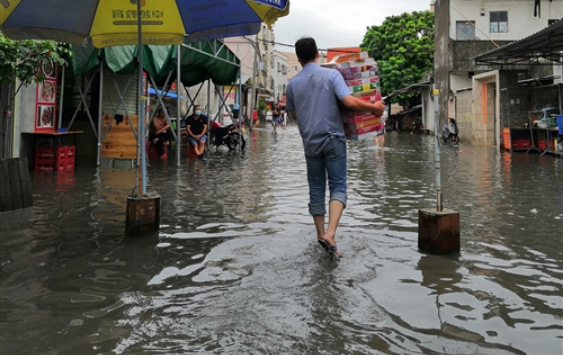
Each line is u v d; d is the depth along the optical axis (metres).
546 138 14.14
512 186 7.65
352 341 2.48
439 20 25.25
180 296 3.06
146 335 2.54
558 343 2.47
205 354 2.35
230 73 13.86
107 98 11.39
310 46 4.02
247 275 3.45
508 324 2.69
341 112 4.03
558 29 11.10
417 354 2.36
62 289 3.17
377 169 10.18
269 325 2.65
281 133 28.45
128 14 5.44
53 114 9.20
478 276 3.43
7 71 6.50
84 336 2.53
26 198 5.69
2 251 3.96
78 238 4.39
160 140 12.16
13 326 2.63
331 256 3.77
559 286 3.25
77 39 5.51
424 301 2.99
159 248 4.11
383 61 33.00
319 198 4.14
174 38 5.77
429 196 6.73
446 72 24.19
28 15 5.01
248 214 5.51
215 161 11.66
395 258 3.83
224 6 5.30
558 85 14.53
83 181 7.79
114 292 3.12
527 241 4.34
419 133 30.09
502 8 23.08
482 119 18.84
